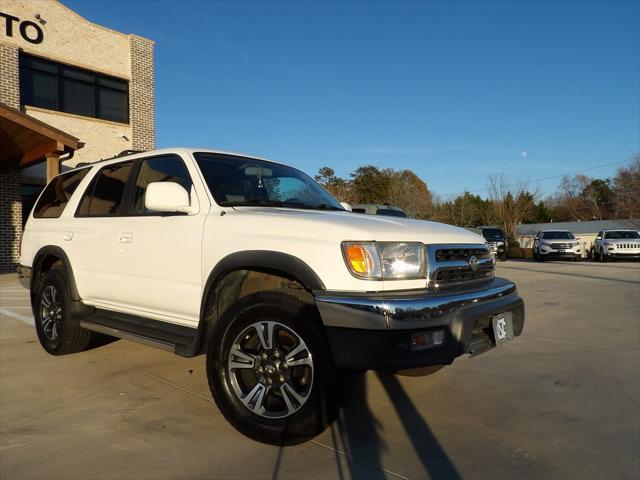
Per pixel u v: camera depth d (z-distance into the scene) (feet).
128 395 12.53
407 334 8.68
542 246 72.59
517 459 9.17
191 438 10.03
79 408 11.65
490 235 76.59
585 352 17.03
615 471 8.72
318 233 9.48
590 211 198.29
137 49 56.59
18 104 46.26
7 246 46.06
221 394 10.10
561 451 9.50
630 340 18.89
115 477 8.46
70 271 14.96
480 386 13.33
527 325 21.83
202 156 12.82
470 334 9.49
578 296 31.37
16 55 46.09
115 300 13.55
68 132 50.65
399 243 9.49
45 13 49.14
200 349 10.93
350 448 9.61
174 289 11.64
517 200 126.31
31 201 48.49
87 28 52.65
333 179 151.43
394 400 12.23
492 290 10.77
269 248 9.82
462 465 8.93
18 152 41.14
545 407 11.81
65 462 8.99
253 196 12.60
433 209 142.31
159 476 8.50
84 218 14.85
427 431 10.41
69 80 51.47
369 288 9.02
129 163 14.23
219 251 10.62
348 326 8.70
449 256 10.32
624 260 73.41
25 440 9.91
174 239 11.66
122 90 56.24
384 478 8.47
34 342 18.38
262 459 9.14
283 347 9.80
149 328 12.57
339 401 9.11
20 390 12.91
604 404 12.01
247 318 9.86
